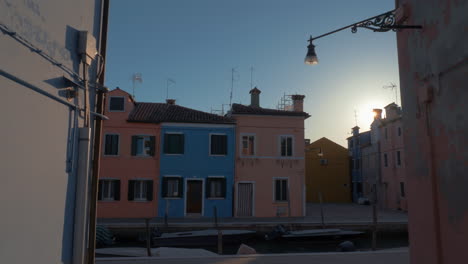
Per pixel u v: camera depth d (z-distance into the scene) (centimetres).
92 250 528
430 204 544
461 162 474
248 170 2667
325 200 4253
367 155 4047
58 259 435
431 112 546
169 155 2594
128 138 2575
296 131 2753
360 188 4212
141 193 2559
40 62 391
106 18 575
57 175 431
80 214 476
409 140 615
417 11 584
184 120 2614
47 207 408
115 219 2359
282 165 2706
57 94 429
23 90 360
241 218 2509
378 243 2061
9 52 336
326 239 2072
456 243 484
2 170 328
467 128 462
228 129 2688
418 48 582
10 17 336
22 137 359
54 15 421
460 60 472
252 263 938
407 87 620
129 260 941
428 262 551
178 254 1402
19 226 355
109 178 2519
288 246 1977
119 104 2600
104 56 567
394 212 3036
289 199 2556
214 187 2620
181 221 2280
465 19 463
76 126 479
